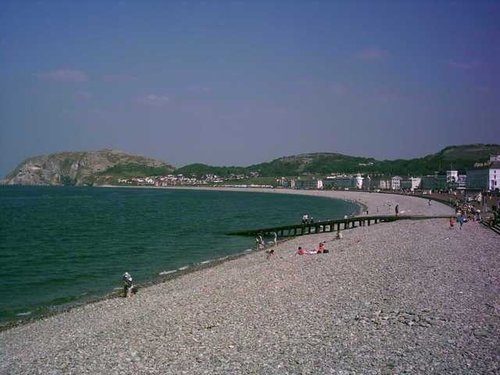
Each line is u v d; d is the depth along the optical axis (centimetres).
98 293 3319
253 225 8056
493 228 5269
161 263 4447
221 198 19200
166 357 1778
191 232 7006
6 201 16925
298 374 1501
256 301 2481
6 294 3338
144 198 19325
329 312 2131
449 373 1411
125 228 7644
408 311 2020
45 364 1862
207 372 1591
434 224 6084
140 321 2359
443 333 1728
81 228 7700
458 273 2773
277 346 1762
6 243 5969
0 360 1981
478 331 1731
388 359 1538
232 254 4881
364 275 2892
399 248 3934
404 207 10875
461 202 9906
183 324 2203
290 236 6456
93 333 2245
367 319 1962
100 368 1744
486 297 2195
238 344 1833
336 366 1524
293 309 2252
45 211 11806
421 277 2698
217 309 2405
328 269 3212
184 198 19250
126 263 4488
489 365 1447
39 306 3014
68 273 4059
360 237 5188
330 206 13525
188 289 3050
